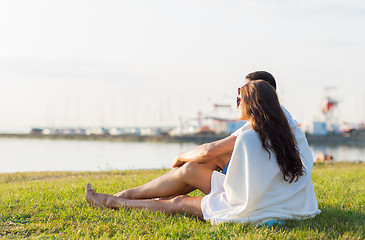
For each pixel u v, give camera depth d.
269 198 3.42
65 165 23.17
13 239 3.25
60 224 3.63
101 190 5.66
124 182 6.64
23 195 5.20
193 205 3.73
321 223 3.59
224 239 3.14
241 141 3.39
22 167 21.56
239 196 3.43
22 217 3.94
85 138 76.00
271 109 3.38
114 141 70.62
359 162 14.43
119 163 24.80
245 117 3.61
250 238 3.10
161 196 3.98
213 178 3.66
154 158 31.44
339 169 10.17
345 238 3.21
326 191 5.55
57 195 5.21
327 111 84.75
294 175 3.44
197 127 84.56
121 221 3.67
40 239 3.23
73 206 4.36
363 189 5.82
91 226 3.57
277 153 3.35
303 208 3.67
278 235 3.16
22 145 54.66
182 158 3.98
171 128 92.38
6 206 4.43
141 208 3.93
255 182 3.34
